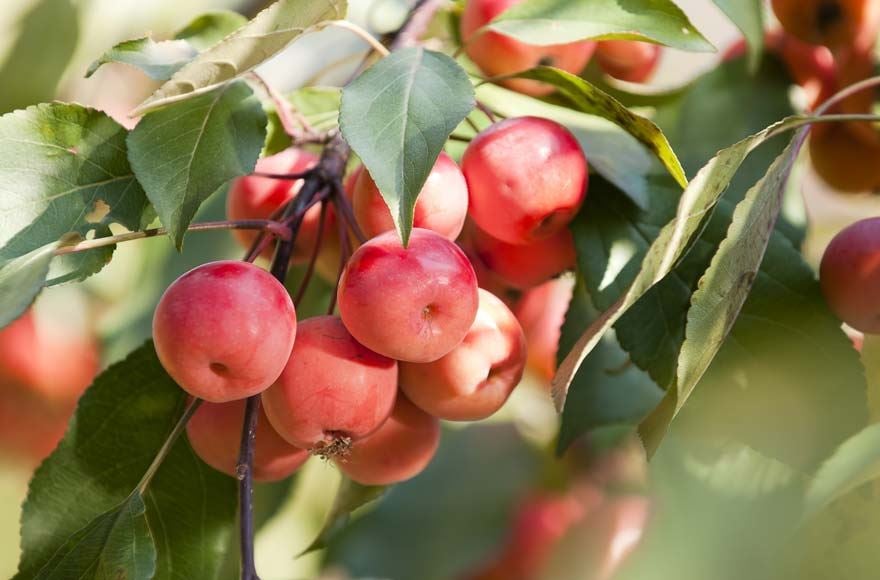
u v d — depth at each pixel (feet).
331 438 1.85
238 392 1.80
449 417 1.90
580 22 1.97
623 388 2.12
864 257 1.93
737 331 1.95
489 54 2.13
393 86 1.81
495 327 1.89
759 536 1.80
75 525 1.98
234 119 1.90
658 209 1.99
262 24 1.84
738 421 1.92
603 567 2.01
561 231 2.00
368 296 1.80
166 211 1.85
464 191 1.89
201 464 2.00
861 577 1.76
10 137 1.91
